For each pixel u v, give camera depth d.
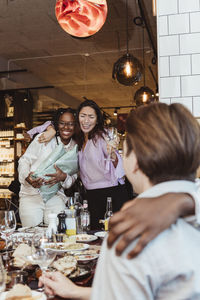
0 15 5.83
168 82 2.55
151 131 0.65
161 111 0.67
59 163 2.83
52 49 7.50
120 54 7.82
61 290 1.05
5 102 8.12
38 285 1.13
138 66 4.57
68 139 3.06
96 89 10.98
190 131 0.65
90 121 2.83
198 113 2.49
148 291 0.55
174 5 2.54
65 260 1.37
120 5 5.45
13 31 6.50
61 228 2.16
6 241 1.80
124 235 0.57
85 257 1.54
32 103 8.84
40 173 2.78
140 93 6.09
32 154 3.05
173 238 0.58
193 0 2.51
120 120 8.60
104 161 2.85
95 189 2.90
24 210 3.05
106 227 2.33
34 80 9.45
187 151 0.63
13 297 0.99
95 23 2.41
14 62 8.39
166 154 0.63
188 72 2.52
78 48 7.44
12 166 8.09
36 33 6.59
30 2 5.38
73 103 12.05
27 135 3.28
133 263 0.56
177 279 0.56
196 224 0.61
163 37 2.57
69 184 2.90
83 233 2.28
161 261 0.56
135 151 0.67
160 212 0.58
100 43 7.13
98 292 0.59
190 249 0.57
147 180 0.68
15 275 1.21
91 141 2.88
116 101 12.73
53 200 3.04
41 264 1.21
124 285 0.56
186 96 2.52
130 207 0.60
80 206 2.59
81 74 9.36
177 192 0.62
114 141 2.80
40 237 1.26
